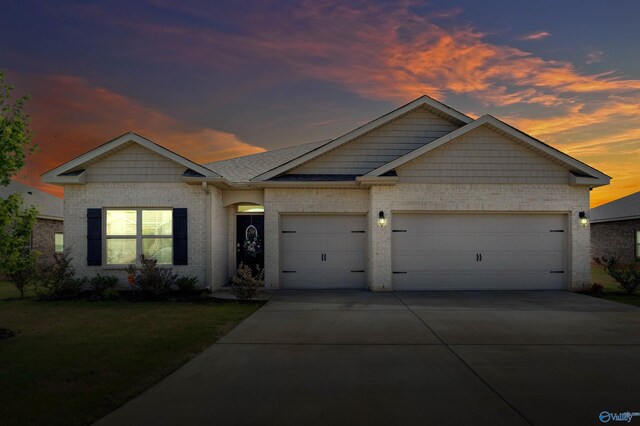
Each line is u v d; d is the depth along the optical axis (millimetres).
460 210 13148
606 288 14156
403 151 14164
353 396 4672
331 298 11750
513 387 4938
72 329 8031
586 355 6242
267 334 7590
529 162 13234
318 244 13805
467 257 13344
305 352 6438
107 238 12797
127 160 12711
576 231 13227
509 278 13344
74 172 12617
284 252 13781
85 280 12219
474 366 5719
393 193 13117
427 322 8570
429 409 4316
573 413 4223
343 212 13664
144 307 10461
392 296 12102
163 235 12875
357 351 6484
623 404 4445
